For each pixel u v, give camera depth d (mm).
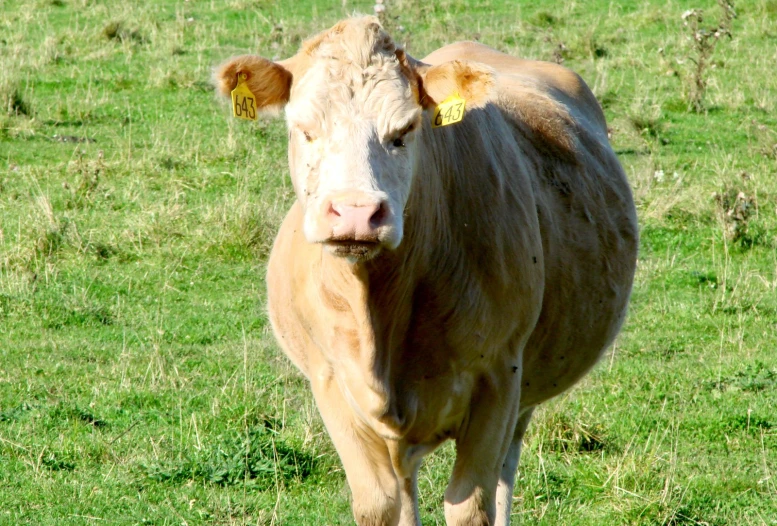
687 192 25984
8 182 25797
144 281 21328
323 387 10750
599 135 14141
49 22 42188
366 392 9969
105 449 14547
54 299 20000
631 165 28078
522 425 13281
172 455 14547
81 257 22109
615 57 38344
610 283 12875
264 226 23312
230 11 43656
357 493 10492
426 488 14031
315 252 10289
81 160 26406
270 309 12312
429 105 9703
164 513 12938
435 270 9898
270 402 16219
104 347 18375
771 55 38344
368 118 8898
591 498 13867
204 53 37906
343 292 9812
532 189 11594
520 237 10688
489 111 11562
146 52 38219
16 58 35875
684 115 32812
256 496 13609
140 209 24625
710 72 36312
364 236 8227
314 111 8945
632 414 16266
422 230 9609
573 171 12609
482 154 10703
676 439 15328
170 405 16203
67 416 15492
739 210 23781
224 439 14945
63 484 13547
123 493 13430
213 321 19703
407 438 10516
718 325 20125
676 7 44125
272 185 25828
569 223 12180
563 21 42469
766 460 14945
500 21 41781
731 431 15914
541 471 14398
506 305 10453
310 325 10602
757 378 17562
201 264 22281
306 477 14320
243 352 18250
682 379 17656
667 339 19531
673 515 13078
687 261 23219
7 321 19172
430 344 10078
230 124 30219
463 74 9438
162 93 33875
